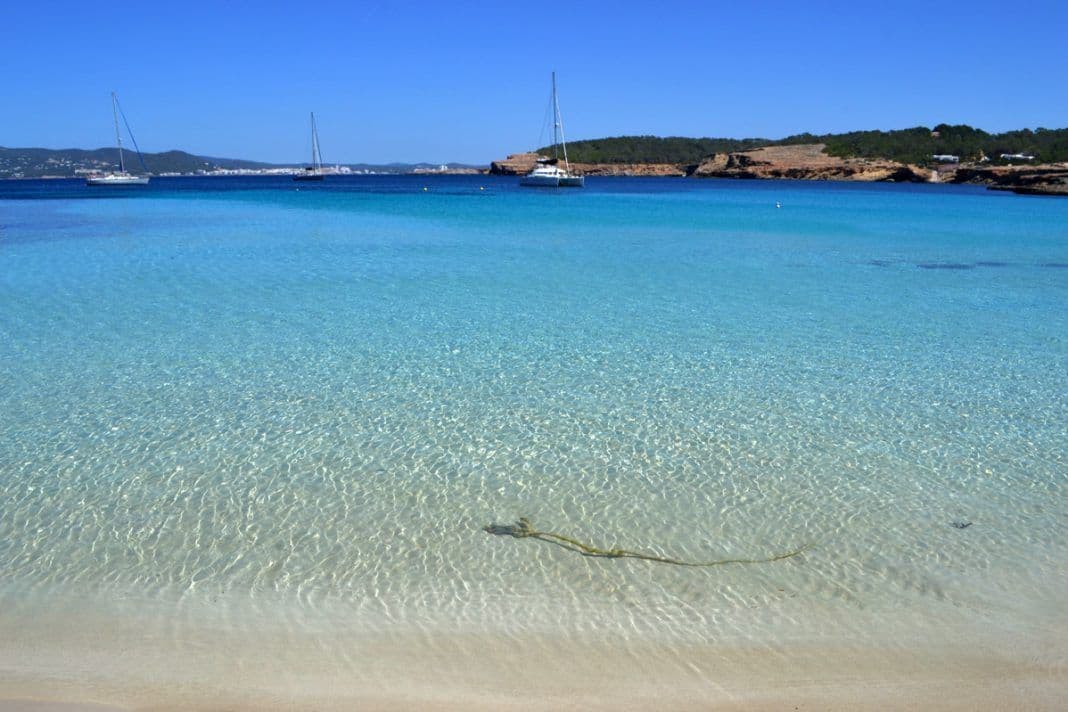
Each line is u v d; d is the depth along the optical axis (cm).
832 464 707
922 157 14162
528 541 570
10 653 438
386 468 689
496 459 711
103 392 883
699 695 413
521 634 462
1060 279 1736
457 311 1327
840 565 543
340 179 13488
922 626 475
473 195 6038
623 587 513
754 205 4734
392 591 504
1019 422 814
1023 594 510
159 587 505
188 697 404
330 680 419
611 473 684
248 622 469
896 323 1270
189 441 745
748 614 485
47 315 1260
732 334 1181
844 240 2558
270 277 1644
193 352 1048
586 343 1117
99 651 441
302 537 571
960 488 662
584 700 407
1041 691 418
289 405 845
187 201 4716
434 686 416
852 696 414
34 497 630
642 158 18638
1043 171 7881
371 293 1481
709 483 667
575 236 2595
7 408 828
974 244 2456
